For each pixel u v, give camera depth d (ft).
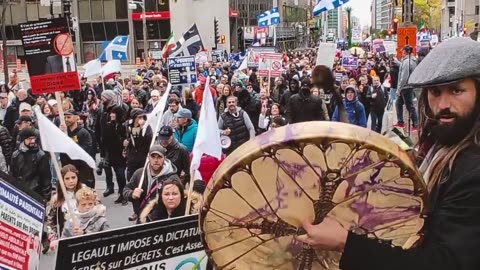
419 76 6.79
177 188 19.99
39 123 19.98
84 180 31.22
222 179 6.55
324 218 6.68
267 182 6.54
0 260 9.18
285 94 49.26
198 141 19.43
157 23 214.90
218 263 7.13
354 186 6.49
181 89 60.34
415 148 7.84
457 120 6.57
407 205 6.61
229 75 90.48
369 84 64.54
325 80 27.68
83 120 45.68
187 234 11.64
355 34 202.59
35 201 9.92
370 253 5.91
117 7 214.28
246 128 37.93
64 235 21.30
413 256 5.79
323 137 6.19
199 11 217.56
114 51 81.87
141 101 63.00
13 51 204.13
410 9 78.79
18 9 205.57
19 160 30.45
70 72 26.45
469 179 5.90
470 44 6.57
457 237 5.69
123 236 10.96
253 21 273.33
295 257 7.00
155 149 24.93
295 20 339.57
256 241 6.97
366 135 6.30
